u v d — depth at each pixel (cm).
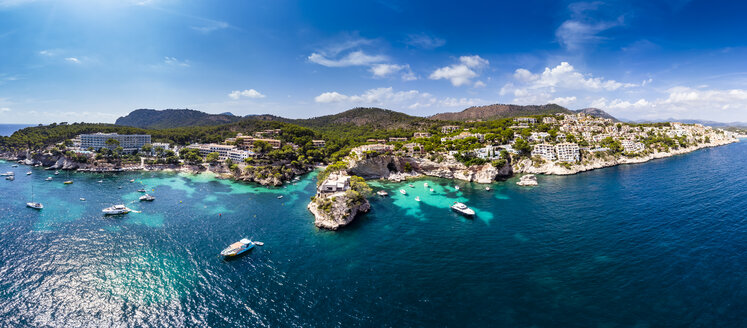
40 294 5181
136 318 4662
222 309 4853
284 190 12606
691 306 4547
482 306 4812
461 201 10844
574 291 5091
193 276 5759
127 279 5647
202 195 11525
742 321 4188
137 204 10156
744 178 12381
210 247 6969
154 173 16088
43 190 11825
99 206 9838
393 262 6306
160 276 5750
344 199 8719
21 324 4488
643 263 5806
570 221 8262
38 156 18300
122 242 7150
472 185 13675
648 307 4584
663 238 6806
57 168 17038
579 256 6247
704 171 14350
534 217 8769
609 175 14550
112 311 4809
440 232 7912
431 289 5312
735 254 5916
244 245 6781
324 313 4728
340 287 5409
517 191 12100
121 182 13625
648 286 5091
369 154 15425
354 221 8794
